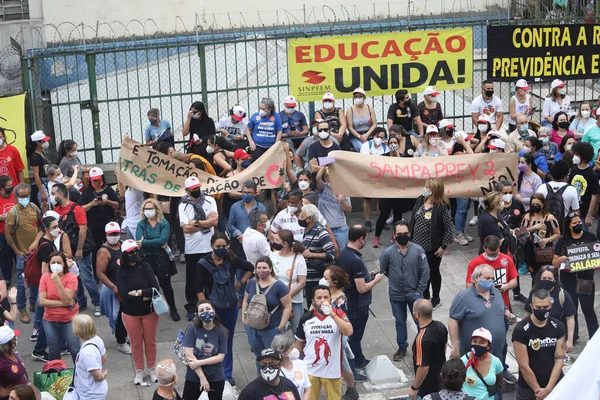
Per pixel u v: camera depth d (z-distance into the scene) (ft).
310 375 31.35
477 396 28.71
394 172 44.88
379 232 46.98
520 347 29.86
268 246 37.32
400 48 52.80
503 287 34.58
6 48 71.46
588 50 54.90
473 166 45.14
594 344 23.67
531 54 54.49
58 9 73.36
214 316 31.19
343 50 52.54
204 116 50.01
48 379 31.86
